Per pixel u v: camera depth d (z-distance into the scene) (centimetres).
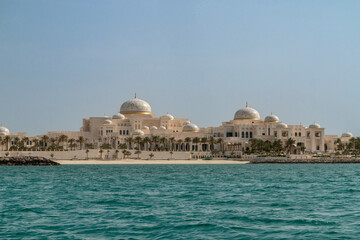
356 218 6322
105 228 5650
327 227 5688
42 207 7481
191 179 14338
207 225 5788
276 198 8725
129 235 5256
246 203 7938
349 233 5338
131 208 7331
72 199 8625
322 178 14775
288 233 5338
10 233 5428
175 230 5506
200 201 8238
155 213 6781
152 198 8756
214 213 6769
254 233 5341
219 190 10438
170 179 14375
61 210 7144
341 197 8900
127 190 10525
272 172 18638
